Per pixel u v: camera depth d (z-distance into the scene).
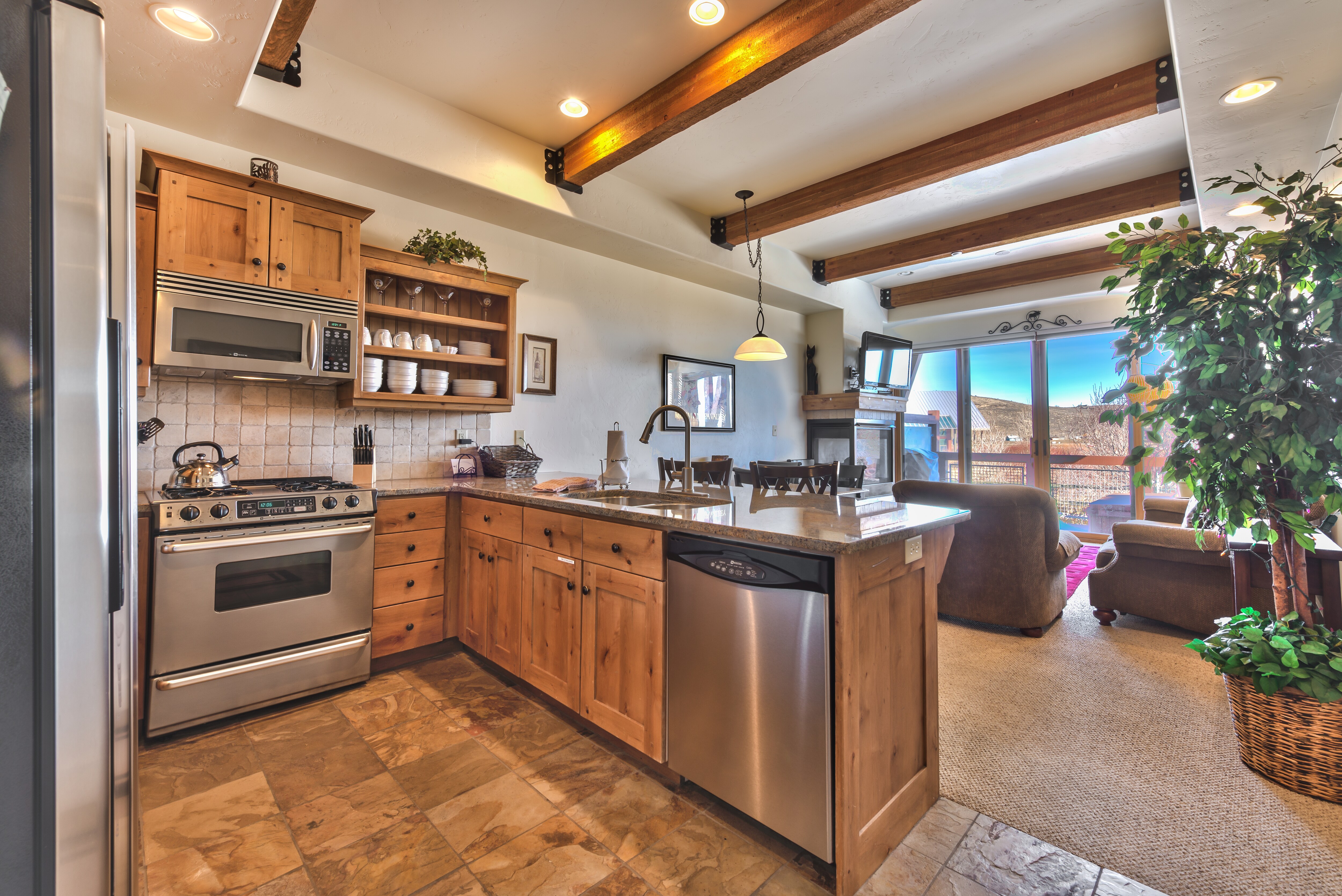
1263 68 2.12
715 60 2.59
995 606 3.25
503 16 2.41
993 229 4.65
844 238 5.16
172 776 1.90
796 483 3.05
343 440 3.09
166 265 2.27
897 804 1.59
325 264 2.67
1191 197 3.76
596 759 2.01
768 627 1.52
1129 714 2.33
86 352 0.71
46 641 0.68
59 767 0.69
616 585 1.98
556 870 1.49
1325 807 1.72
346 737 2.15
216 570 2.22
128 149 1.10
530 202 3.40
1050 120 2.98
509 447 3.58
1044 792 1.81
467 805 1.75
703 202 4.33
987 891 1.42
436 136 3.01
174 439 2.60
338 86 2.69
